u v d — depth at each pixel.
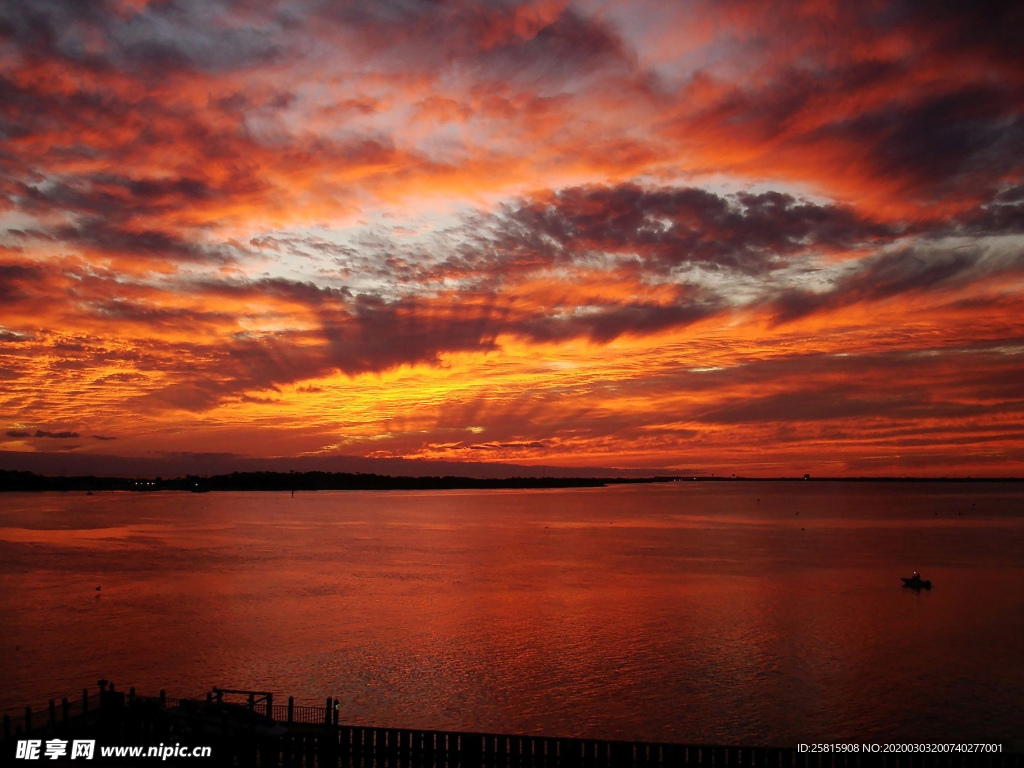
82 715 37.62
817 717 45.78
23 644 60.69
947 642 61.94
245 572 101.06
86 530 174.00
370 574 99.19
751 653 58.53
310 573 100.06
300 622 68.75
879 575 98.94
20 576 97.19
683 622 69.00
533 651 58.88
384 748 36.88
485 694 49.22
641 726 44.25
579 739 35.81
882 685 51.22
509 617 71.00
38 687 50.12
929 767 34.75
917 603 78.62
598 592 85.00
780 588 88.00
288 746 36.91
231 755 36.44
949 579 95.12
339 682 51.41
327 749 36.91
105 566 107.06
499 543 144.12
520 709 46.69
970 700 48.50
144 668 54.31
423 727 43.81
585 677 52.59
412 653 58.19
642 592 85.06
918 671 54.19
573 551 128.75
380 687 50.44
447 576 97.44
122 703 38.72
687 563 111.69
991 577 97.06
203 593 83.94
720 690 50.12
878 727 44.34
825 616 71.81
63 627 66.69
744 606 76.62
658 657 57.34
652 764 35.28
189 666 54.81
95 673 53.06
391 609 74.88
